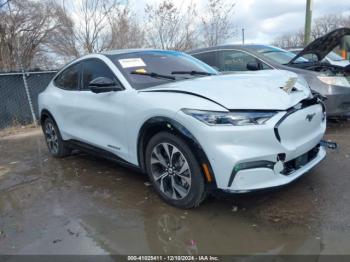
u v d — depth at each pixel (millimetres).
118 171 4949
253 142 3104
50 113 5586
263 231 3078
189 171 3375
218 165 3131
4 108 9344
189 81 3871
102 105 4320
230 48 7281
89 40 14930
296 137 3340
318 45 6566
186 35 13898
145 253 2939
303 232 3006
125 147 4070
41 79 9945
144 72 4215
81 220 3580
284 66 6461
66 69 5484
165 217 3475
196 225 3275
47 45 20938
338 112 6027
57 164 5586
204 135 3148
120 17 14805
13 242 3266
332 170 4258
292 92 3562
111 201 3965
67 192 4367
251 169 3111
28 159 6105
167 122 3395
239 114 3127
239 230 3129
